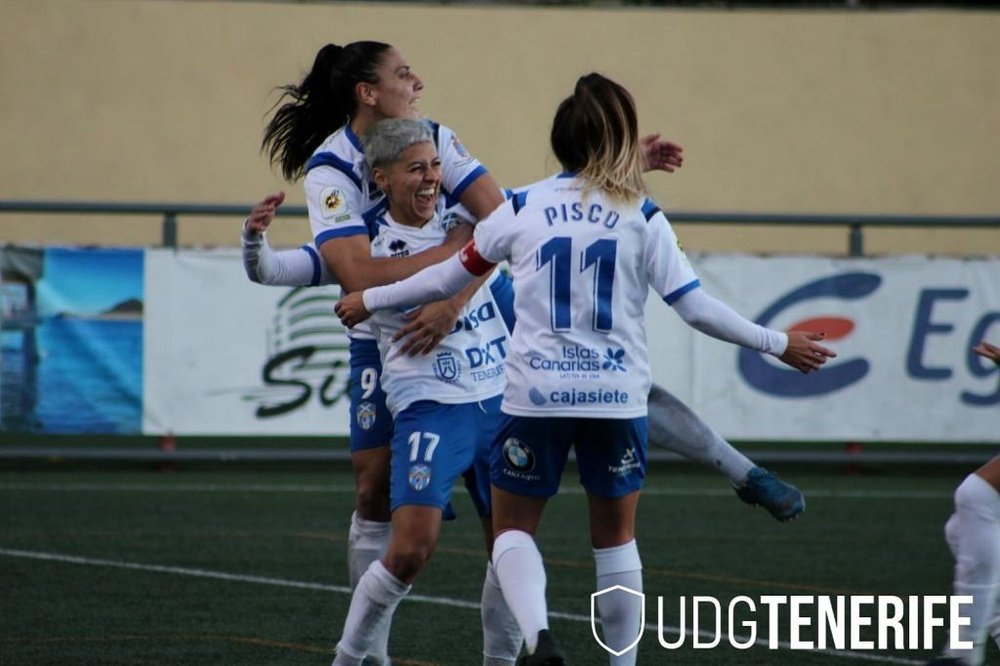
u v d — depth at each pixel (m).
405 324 13.59
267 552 22.06
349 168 14.13
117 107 38.78
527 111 39.25
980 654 13.48
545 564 21.34
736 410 30.03
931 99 40.16
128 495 27.81
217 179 39.00
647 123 39.62
